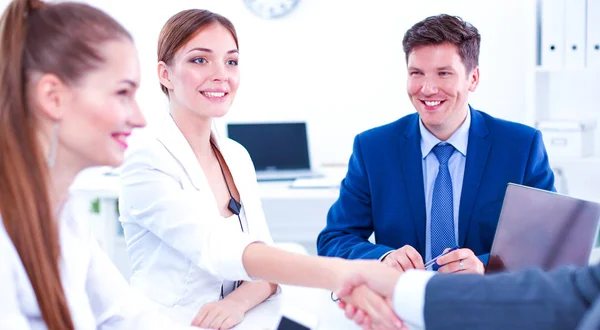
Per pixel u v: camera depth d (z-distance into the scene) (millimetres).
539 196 1190
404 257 1365
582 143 3182
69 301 914
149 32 3742
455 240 1663
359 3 3650
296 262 1164
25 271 785
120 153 883
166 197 1337
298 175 3488
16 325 741
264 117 3795
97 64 820
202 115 1431
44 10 812
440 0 3588
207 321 1246
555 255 1116
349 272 1129
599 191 3236
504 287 768
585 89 3414
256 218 1570
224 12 3732
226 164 1563
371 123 3730
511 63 3559
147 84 3766
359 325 1147
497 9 3539
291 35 3721
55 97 800
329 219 1819
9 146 773
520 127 1692
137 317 1083
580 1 3014
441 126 1642
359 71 3701
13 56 778
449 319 785
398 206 1688
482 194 1632
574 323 713
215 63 1396
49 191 801
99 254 1075
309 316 1153
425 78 1572
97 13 847
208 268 1258
